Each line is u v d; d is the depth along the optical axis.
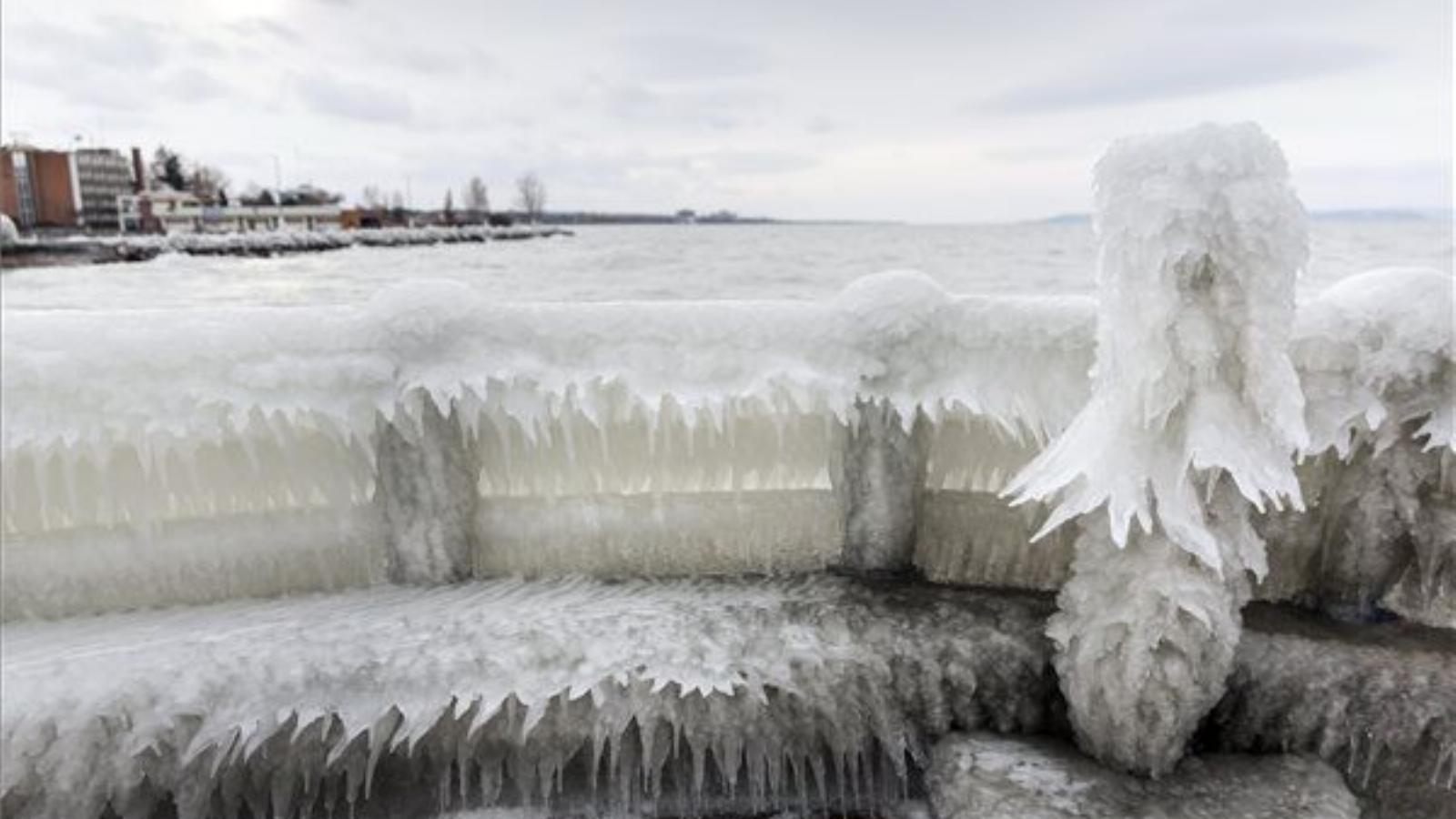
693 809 2.58
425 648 2.44
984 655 2.52
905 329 2.64
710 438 2.81
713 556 2.90
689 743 2.53
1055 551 2.80
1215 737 2.53
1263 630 2.58
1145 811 2.21
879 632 2.54
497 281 32.38
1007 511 2.83
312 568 2.79
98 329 2.51
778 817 2.56
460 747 2.47
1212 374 2.09
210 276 36.81
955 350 2.65
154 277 36.25
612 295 26.67
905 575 2.87
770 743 2.51
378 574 2.85
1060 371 2.57
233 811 2.45
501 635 2.48
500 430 2.72
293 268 44.38
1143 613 2.24
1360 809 2.38
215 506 2.75
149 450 2.51
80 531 2.66
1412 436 2.46
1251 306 2.04
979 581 2.88
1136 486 2.09
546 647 2.46
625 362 2.62
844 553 2.88
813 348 2.64
